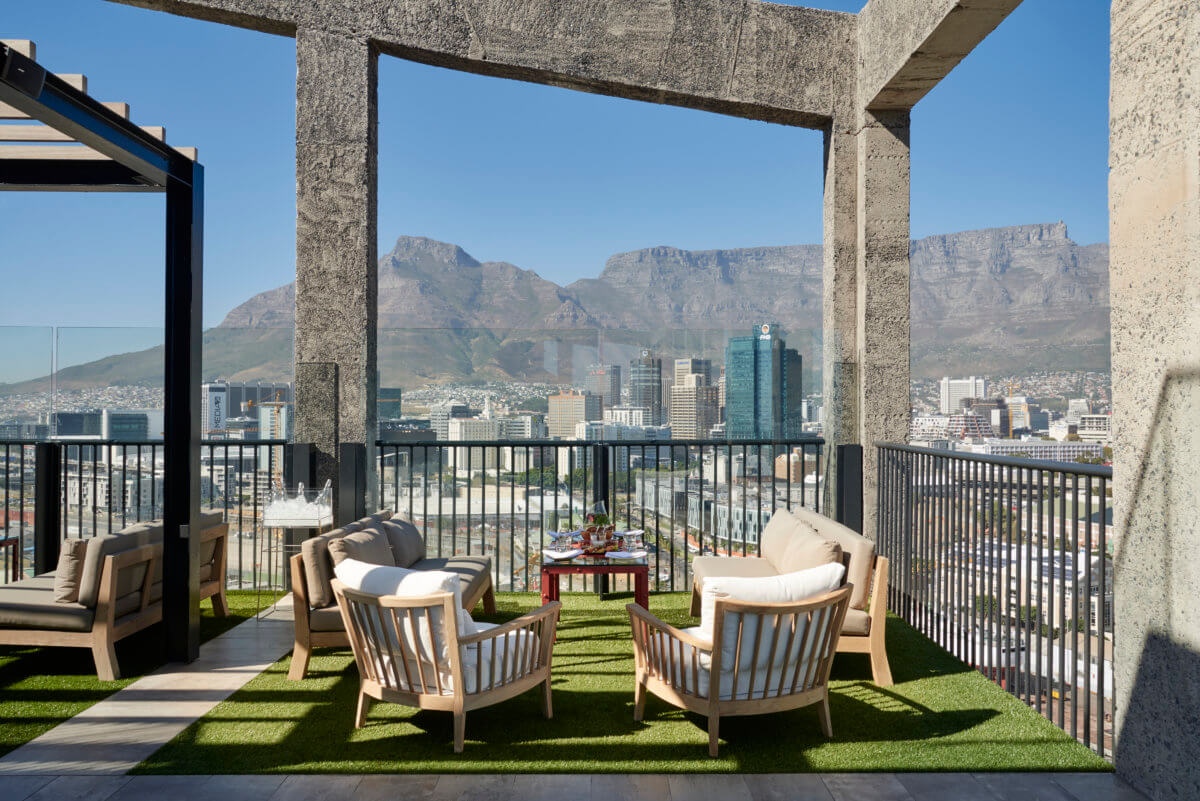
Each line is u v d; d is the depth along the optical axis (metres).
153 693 3.69
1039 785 2.75
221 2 5.63
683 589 6.32
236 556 6.43
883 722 3.36
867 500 6.02
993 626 3.98
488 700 3.11
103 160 5.35
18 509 6.40
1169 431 2.58
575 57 6.04
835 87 6.25
